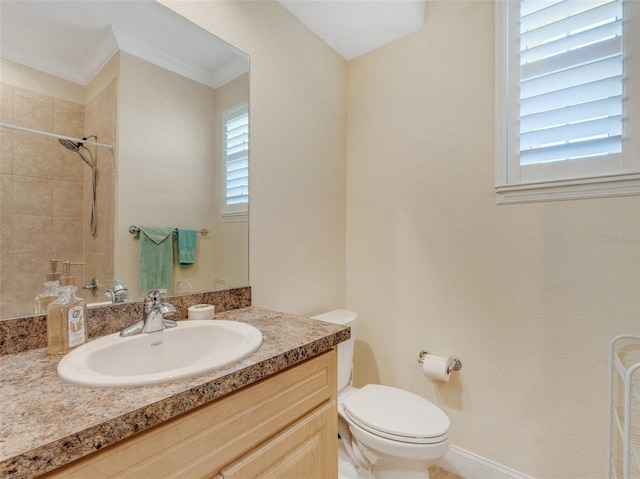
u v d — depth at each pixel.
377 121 1.86
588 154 1.26
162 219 1.13
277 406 0.79
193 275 1.22
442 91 1.62
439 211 1.62
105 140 1.01
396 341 1.77
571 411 1.29
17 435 0.46
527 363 1.38
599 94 1.25
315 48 1.75
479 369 1.50
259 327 1.03
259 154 1.45
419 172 1.69
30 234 0.86
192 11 1.22
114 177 1.03
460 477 1.53
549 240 1.33
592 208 1.25
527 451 1.38
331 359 0.98
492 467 1.45
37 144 0.88
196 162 1.23
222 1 1.31
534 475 1.36
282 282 1.54
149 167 1.11
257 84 1.43
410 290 1.72
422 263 1.67
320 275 1.77
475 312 1.51
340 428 1.41
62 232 0.92
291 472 0.81
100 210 1.00
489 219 1.47
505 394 1.43
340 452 1.47
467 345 1.53
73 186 0.94
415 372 1.70
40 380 0.64
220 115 1.30
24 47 0.87
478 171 1.50
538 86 1.37
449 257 1.59
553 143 1.34
